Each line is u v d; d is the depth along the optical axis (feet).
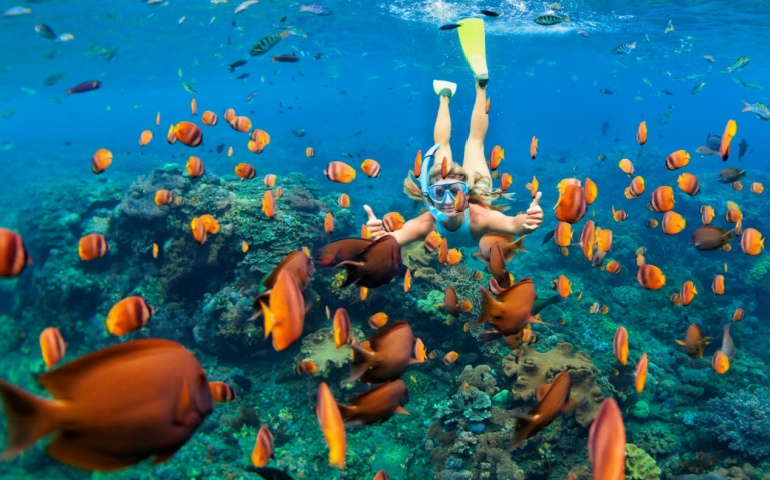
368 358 7.98
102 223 45.68
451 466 22.89
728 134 14.20
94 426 4.08
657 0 72.90
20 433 3.71
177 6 79.10
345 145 137.18
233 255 33.94
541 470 22.65
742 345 39.70
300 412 28.48
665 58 143.33
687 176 19.94
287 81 287.28
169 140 22.79
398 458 25.20
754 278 49.78
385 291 32.76
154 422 4.36
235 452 24.89
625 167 25.03
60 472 26.13
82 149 164.55
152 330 34.81
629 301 45.11
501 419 24.50
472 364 29.84
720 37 102.37
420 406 28.17
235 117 26.71
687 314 42.57
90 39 99.81
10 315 43.80
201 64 158.20
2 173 122.62
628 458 24.18
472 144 20.48
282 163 115.85
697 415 28.45
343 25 98.32
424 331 31.22
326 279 32.78
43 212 48.78
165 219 38.55
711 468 24.66
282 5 79.97
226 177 58.85
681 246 64.80
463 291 31.35
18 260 10.92
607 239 18.57
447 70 148.66
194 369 4.83
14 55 108.06
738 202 78.64
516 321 8.62
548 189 95.96
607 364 31.99
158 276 38.04
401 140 156.87
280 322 6.44
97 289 38.60
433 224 15.69
